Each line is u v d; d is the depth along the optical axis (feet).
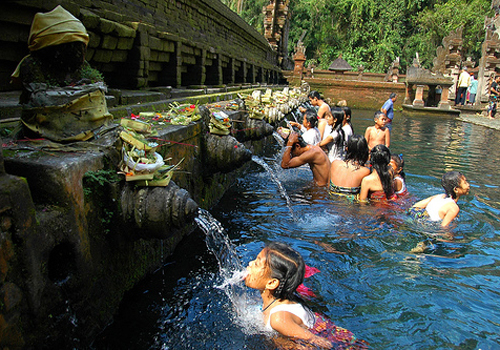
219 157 15.80
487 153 33.73
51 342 7.28
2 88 14.19
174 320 9.84
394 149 35.37
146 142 9.01
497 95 71.41
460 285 11.50
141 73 21.52
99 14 18.15
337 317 9.93
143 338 9.17
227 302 10.58
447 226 15.31
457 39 85.25
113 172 8.85
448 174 15.47
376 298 10.83
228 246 12.84
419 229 15.31
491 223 16.31
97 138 9.34
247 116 22.00
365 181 18.21
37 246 6.78
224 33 47.62
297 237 14.66
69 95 9.00
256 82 61.93
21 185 6.45
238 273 11.85
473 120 60.54
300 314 9.00
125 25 20.27
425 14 134.00
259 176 23.52
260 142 29.99
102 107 9.75
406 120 63.46
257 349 8.68
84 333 8.32
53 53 8.79
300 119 48.06
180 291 11.10
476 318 9.97
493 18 96.17
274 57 91.04
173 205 8.86
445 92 73.92
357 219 16.22
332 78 93.45
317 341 8.48
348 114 26.08
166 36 24.72
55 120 8.93
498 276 12.06
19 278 6.48
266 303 9.32
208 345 8.92
